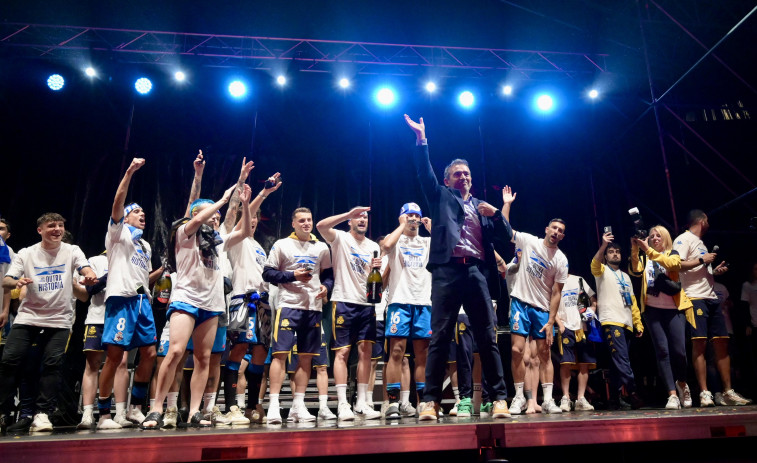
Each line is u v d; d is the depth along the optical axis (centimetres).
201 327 345
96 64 829
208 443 242
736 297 720
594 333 538
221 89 879
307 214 403
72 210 805
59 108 830
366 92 899
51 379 360
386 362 444
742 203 753
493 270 326
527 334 424
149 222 824
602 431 267
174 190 846
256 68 855
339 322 394
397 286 412
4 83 813
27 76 822
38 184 808
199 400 346
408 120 334
